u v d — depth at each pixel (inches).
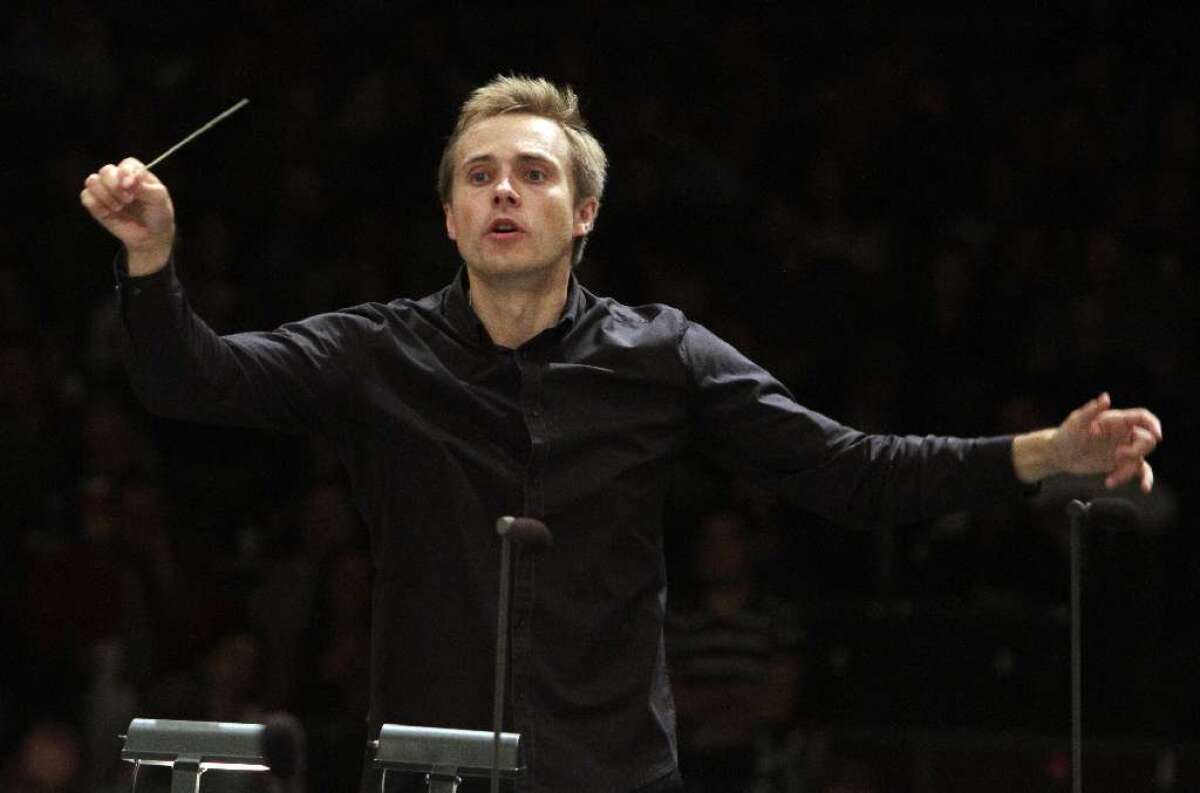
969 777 912.9
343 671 1002.1
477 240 438.6
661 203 1314.0
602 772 418.0
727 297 1270.9
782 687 945.5
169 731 409.4
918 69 1414.9
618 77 1416.1
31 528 1060.5
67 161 1307.8
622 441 436.5
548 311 446.6
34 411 1139.9
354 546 1056.8
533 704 416.8
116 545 1021.2
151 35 1412.4
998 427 1179.3
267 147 1343.5
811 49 1465.3
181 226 1314.0
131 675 968.9
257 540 1082.1
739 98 1401.3
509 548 391.2
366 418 434.0
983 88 1419.8
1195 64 1423.5
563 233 442.6
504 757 381.1
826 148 1365.7
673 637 949.8
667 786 427.2
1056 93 1409.9
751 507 1069.8
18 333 1191.6
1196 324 1237.7
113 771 946.1
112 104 1360.7
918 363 1229.1
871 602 997.8
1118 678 985.5
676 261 1293.1
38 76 1353.3
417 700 421.4
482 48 1424.7
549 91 457.7
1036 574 1045.8
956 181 1355.8
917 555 1061.8
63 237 1278.3
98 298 1256.2
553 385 436.8
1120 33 1448.1
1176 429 1162.6
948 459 427.5
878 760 925.8
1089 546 1020.5
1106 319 1226.6
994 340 1229.1
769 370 1221.1
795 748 932.6
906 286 1273.4
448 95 1381.6
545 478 428.8
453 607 422.0
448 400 434.0
